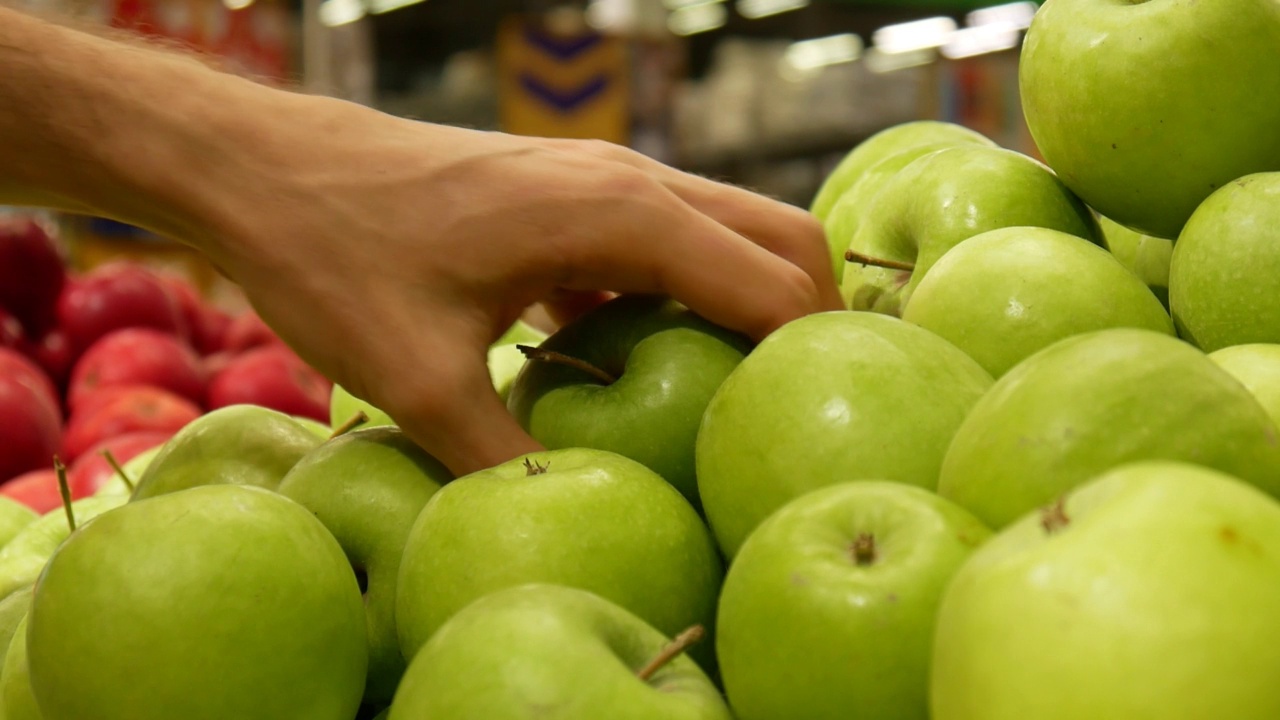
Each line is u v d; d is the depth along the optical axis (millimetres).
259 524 348
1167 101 411
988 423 309
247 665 334
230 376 945
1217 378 299
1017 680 247
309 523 361
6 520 586
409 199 400
